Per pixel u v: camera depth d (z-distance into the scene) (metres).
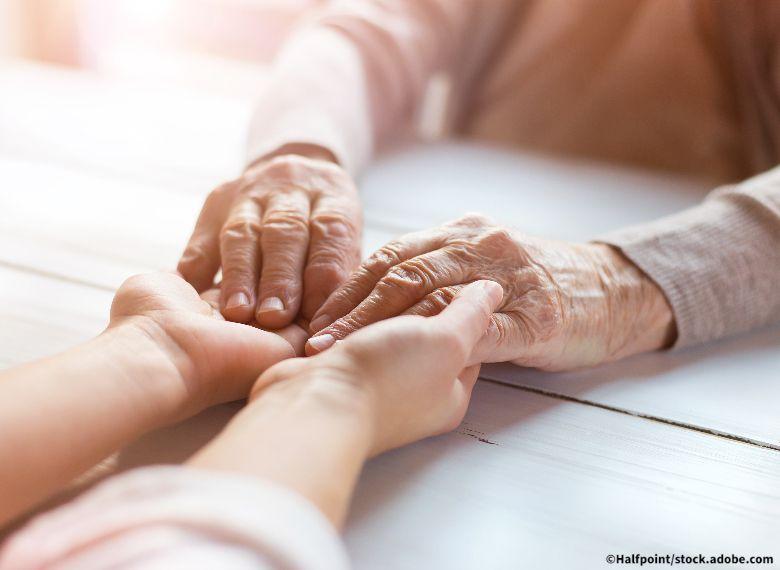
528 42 1.22
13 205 0.93
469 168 1.09
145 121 1.21
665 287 0.79
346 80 0.98
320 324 0.72
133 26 1.65
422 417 0.67
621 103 1.20
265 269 0.75
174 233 0.91
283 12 1.60
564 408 0.74
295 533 0.49
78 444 0.63
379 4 1.10
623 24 1.17
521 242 0.75
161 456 0.67
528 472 0.69
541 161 1.13
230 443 0.61
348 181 0.83
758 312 0.82
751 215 0.82
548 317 0.73
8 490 0.62
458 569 0.63
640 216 0.99
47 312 0.79
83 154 1.06
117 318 0.70
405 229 0.93
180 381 0.67
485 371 0.77
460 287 0.71
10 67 1.49
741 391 0.76
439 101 1.27
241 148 1.12
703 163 1.17
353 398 0.63
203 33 1.65
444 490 0.67
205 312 0.72
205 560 0.44
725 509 0.67
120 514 0.48
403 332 0.65
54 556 0.46
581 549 0.64
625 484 0.68
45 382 0.64
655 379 0.77
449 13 1.14
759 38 1.06
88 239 0.89
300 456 0.60
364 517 0.65
